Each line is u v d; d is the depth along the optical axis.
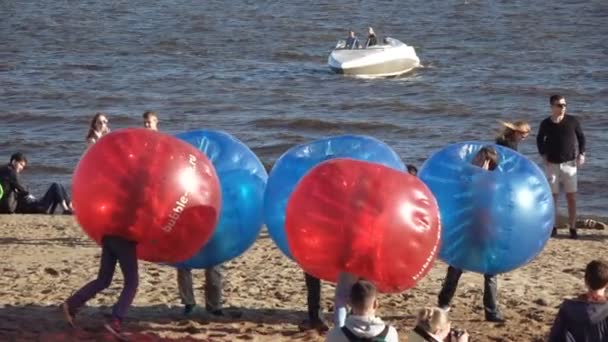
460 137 58.75
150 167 14.36
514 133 20.06
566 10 120.75
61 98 71.06
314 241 14.07
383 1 133.25
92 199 14.41
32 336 16.02
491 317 17.91
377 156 16.33
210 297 17.81
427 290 20.53
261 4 133.25
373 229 13.90
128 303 15.13
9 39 104.50
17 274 22.03
